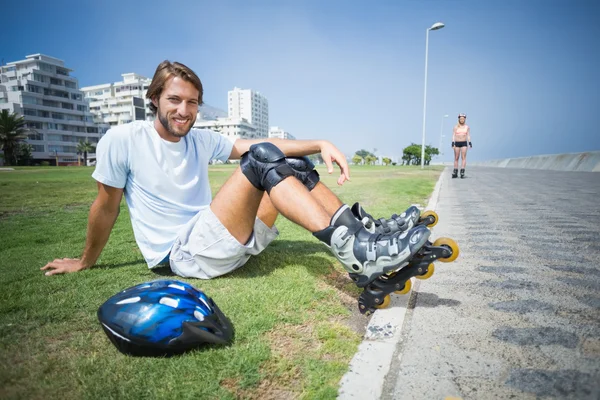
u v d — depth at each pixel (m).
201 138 2.41
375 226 1.96
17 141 65.25
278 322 1.75
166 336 1.40
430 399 1.19
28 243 3.57
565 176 13.24
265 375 1.34
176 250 2.26
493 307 1.90
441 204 5.93
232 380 1.31
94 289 2.16
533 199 6.45
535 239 3.45
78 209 6.24
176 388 1.24
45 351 1.48
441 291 2.16
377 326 1.71
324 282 2.35
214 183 11.19
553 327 1.66
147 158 2.13
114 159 2.08
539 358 1.40
